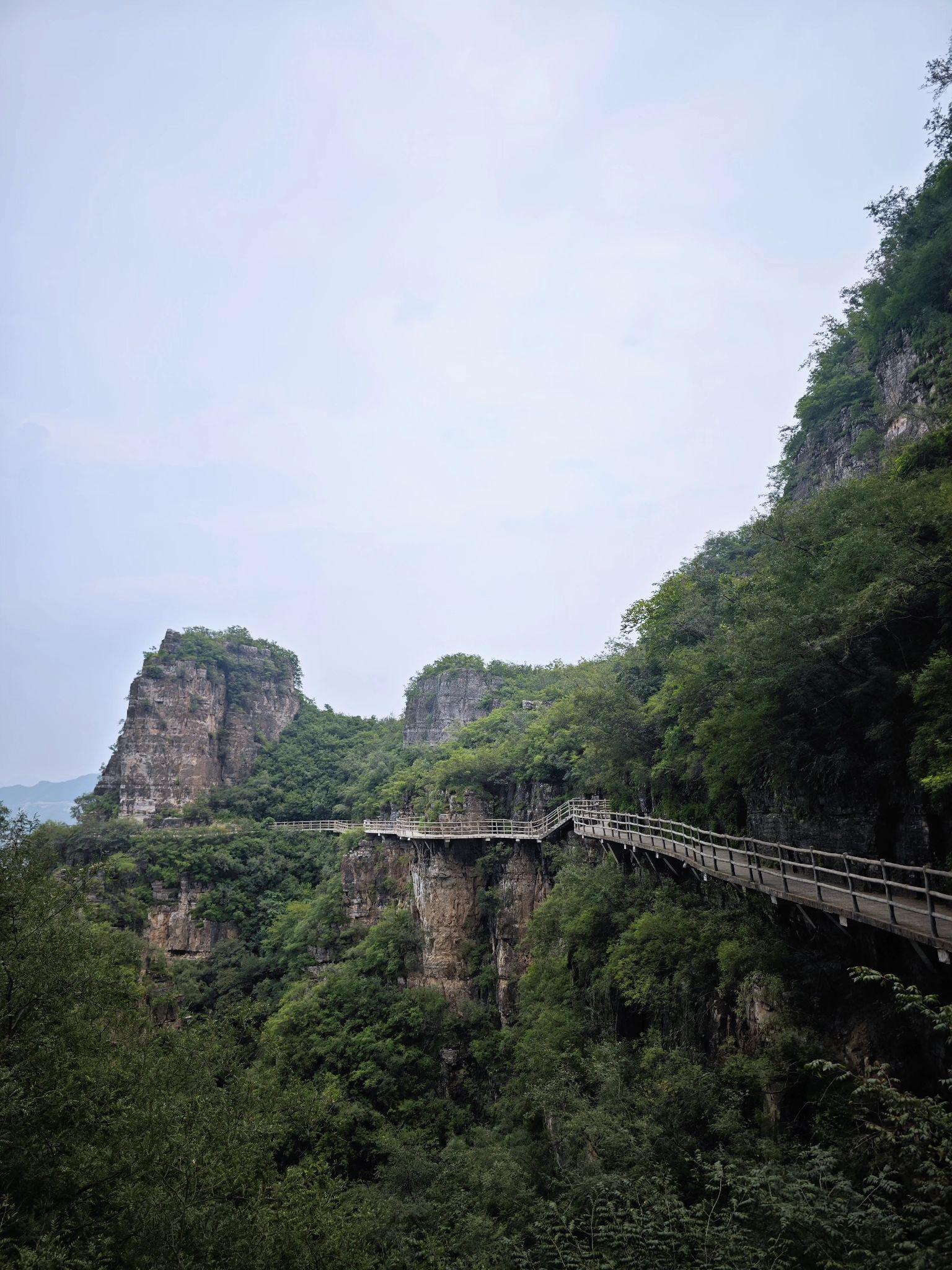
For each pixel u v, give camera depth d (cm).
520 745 5012
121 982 1938
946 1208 996
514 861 4238
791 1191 1085
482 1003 4162
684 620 3150
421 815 5303
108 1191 1322
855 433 4012
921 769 1591
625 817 3094
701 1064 1839
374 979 4359
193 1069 1852
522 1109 2647
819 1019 1578
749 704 2012
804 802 2108
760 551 2689
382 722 11050
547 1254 1418
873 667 1786
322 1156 2961
